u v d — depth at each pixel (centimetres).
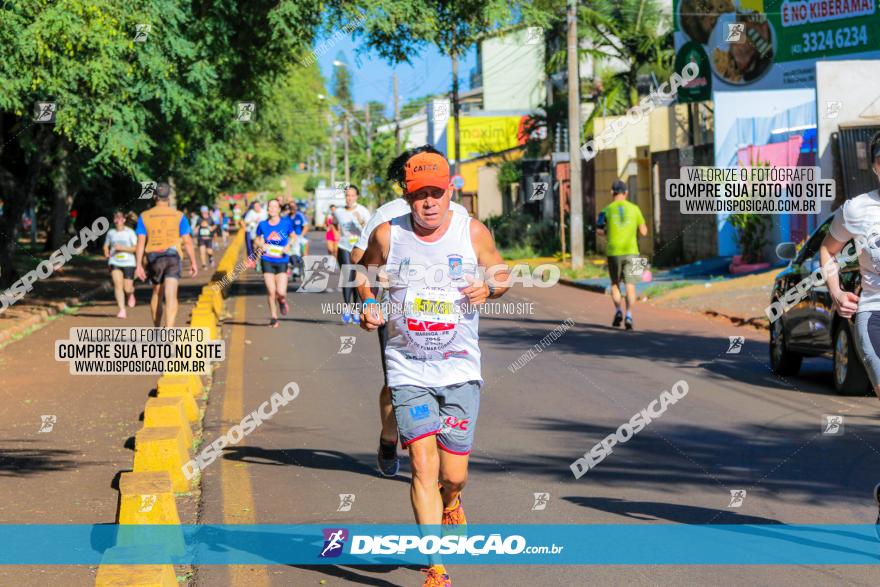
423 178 496
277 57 2430
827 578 527
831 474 745
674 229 2955
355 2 2203
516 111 5788
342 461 816
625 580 533
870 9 2347
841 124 2059
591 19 3556
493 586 530
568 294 2405
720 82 2573
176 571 567
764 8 2495
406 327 511
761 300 1875
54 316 2031
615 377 1195
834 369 1073
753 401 1035
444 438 523
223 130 2767
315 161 10112
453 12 2384
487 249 519
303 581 543
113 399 1111
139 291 2756
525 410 1005
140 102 2033
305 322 1864
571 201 2850
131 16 1792
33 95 1906
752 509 660
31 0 1589
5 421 994
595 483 732
